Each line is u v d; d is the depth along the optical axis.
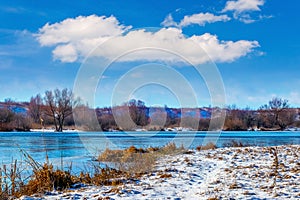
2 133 40.03
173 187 8.29
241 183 8.48
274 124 56.06
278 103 56.12
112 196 7.26
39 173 8.59
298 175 9.32
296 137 36.19
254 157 13.36
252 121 54.03
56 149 20.52
